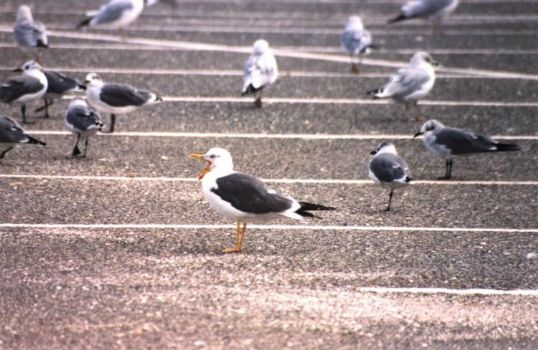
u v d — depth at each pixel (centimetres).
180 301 1120
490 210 1525
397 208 1527
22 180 1628
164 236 1362
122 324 1055
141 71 2528
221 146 1878
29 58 2636
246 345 1012
